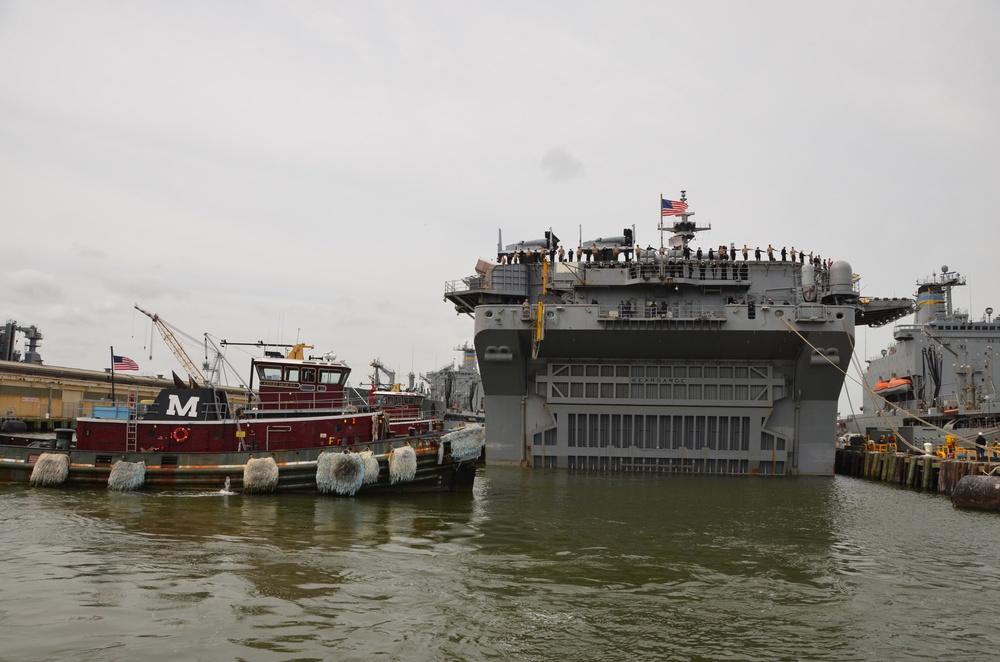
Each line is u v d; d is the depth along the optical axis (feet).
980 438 148.56
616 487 118.52
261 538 66.39
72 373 237.86
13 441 111.65
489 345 142.61
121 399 259.60
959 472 117.60
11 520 71.82
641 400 145.48
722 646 41.78
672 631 44.09
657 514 89.71
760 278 150.41
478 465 157.99
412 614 45.42
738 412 143.74
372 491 98.78
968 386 197.47
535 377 149.38
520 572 57.06
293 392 111.45
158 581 50.31
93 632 40.01
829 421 142.61
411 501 94.84
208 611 44.19
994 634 44.93
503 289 152.97
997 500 96.53
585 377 146.92
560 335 141.08
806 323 133.69
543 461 149.07
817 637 43.73
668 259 149.07
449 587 51.83
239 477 96.53
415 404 170.30
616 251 153.79
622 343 141.69
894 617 47.96
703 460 144.66
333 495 95.25
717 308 142.51
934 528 83.05
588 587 53.21
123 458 97.76
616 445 146.92
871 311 160.66
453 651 39.40
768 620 46.73
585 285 150.10
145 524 71.46
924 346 210.59
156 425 102.32
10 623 41.14
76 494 91.81
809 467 142.82
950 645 42.88
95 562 55.06
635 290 150.92
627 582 55.01
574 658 39.19
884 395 233.76
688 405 144.36
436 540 68.74
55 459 97.71
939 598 52.60
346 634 41.29
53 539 62.95
